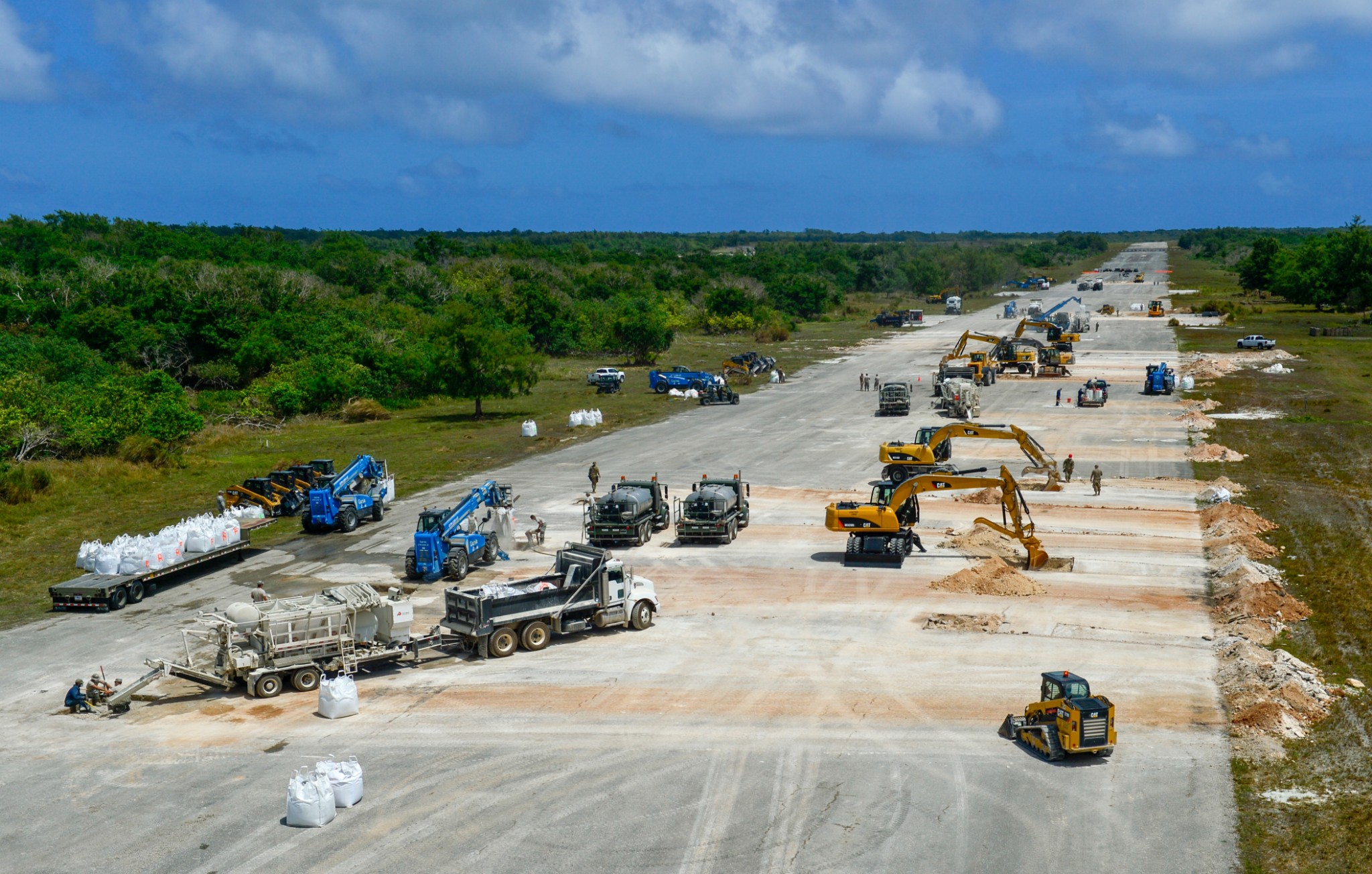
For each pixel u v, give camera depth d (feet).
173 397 218.38
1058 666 93.61
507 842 65.41
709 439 220.43
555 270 536.42
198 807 70.59
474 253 582.76
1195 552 130.21
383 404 274.77
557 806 69.92
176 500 171.12
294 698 89.66
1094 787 71.46
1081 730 74.18
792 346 422.00
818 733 80.74
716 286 541.75
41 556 138.00
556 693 89.40
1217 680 89.40
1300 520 142.31
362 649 94.63
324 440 228.84
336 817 68.95
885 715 83.76
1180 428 220.02
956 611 109.50
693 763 75.82
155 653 100.94
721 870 62.03
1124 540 136.56
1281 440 202.90
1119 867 61.93
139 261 422.41
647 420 248.11
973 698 86.89
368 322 342.64
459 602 99.35
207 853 64.69
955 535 140.46
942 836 65.46
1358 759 74.54
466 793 71.92
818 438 219.82
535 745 79.36
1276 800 69.31
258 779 74.59
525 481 181.37
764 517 153.48
